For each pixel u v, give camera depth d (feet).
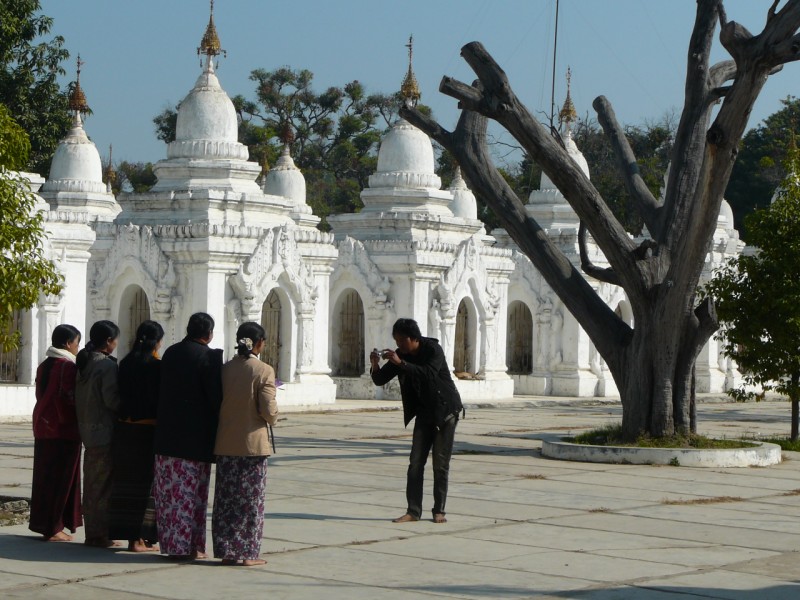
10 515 47.85
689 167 75.20
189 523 39.58
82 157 133.80
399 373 48.42
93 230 111.04
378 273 125.70
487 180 76.23
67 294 100.73
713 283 87.76
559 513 51.37
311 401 115.24
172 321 108.17
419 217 128.77
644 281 73.10
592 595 35.99
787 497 58.29
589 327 75.82
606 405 133.39
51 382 42.73
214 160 114.52
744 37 63.16
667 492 58.90
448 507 52.37
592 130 251.80
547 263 75.92
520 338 151.02
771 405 144.56
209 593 35.22
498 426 98.58
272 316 115.34
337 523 47.47
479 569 39.32
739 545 44.78
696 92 75.61
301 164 254.88
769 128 255.91
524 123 71.36
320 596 35.09
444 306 127.34
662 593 36.42
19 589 35.29
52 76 157.17
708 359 161.38
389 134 135.03
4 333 53.62
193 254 107.04
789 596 36.37
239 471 39.29
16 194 52.70
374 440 82.23
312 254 116.98
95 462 41.60
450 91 71.56
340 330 129.49
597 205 72.69
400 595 35.45
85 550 41.37
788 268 83.71
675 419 73.97
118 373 41.29
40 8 153.58
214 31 117.70
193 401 39.63
